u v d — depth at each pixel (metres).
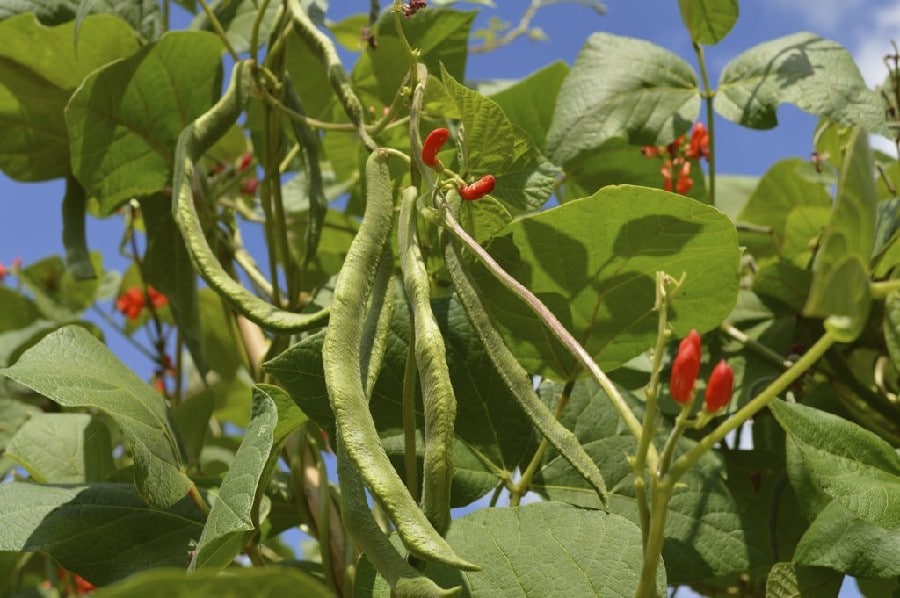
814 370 1.23
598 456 1.04
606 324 1.05
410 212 0.93
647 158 1.36
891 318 1.14
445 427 0.86
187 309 1.31
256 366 1.23
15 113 1.31
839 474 0.95
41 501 1.04
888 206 1.19
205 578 0.72
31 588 1.50
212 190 1.31
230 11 1.37
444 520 0.86
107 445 1.27
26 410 1.49
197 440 1.30
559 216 1.00
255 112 1.34
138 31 1.34
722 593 1.23
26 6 1.29
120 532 1.04
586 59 1.27
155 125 1.26
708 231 1.00
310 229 1.15
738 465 1.17
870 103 1.18
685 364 0.80
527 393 0.88
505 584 0.93
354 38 1.58
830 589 1.01
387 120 1.08
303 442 1.13
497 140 1.00
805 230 1.40
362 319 0.89
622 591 0.92
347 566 1.08
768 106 1.21
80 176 1.25
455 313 1.04
